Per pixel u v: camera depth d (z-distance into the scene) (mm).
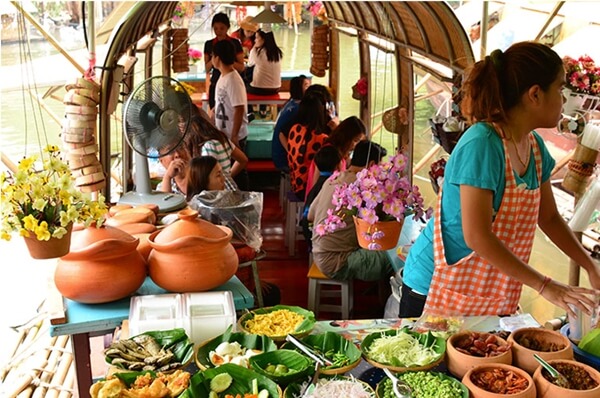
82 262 2719
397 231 3420
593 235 3223
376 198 3346
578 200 2928
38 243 2613
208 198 3924
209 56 8219
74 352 2723
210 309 2479
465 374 2074
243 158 5859
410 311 2809
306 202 5012
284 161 6676
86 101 3688
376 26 5227
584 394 1916
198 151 4945
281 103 8234
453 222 2498
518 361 2145
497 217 2434
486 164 2334
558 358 2107
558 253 4262
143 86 3676
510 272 2322
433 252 2709
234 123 6645
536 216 2496
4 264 5250
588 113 2926
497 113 2340
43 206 2574
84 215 2723
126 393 1938
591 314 2234
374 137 7348
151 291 2924
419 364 2143
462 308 2557
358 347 2318
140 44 5367
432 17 3328
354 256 4238
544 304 3982
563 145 4121
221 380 1997
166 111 3725
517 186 2402
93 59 3834
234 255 2951
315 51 7789
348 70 9039
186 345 2227
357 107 8664
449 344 2197
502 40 5203
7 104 7621
